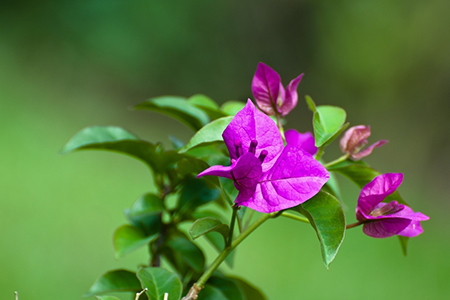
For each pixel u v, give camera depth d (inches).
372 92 185.2
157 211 29.4
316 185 26.1
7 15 177.5
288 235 93.8
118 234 29.6
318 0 198.1
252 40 202.1
